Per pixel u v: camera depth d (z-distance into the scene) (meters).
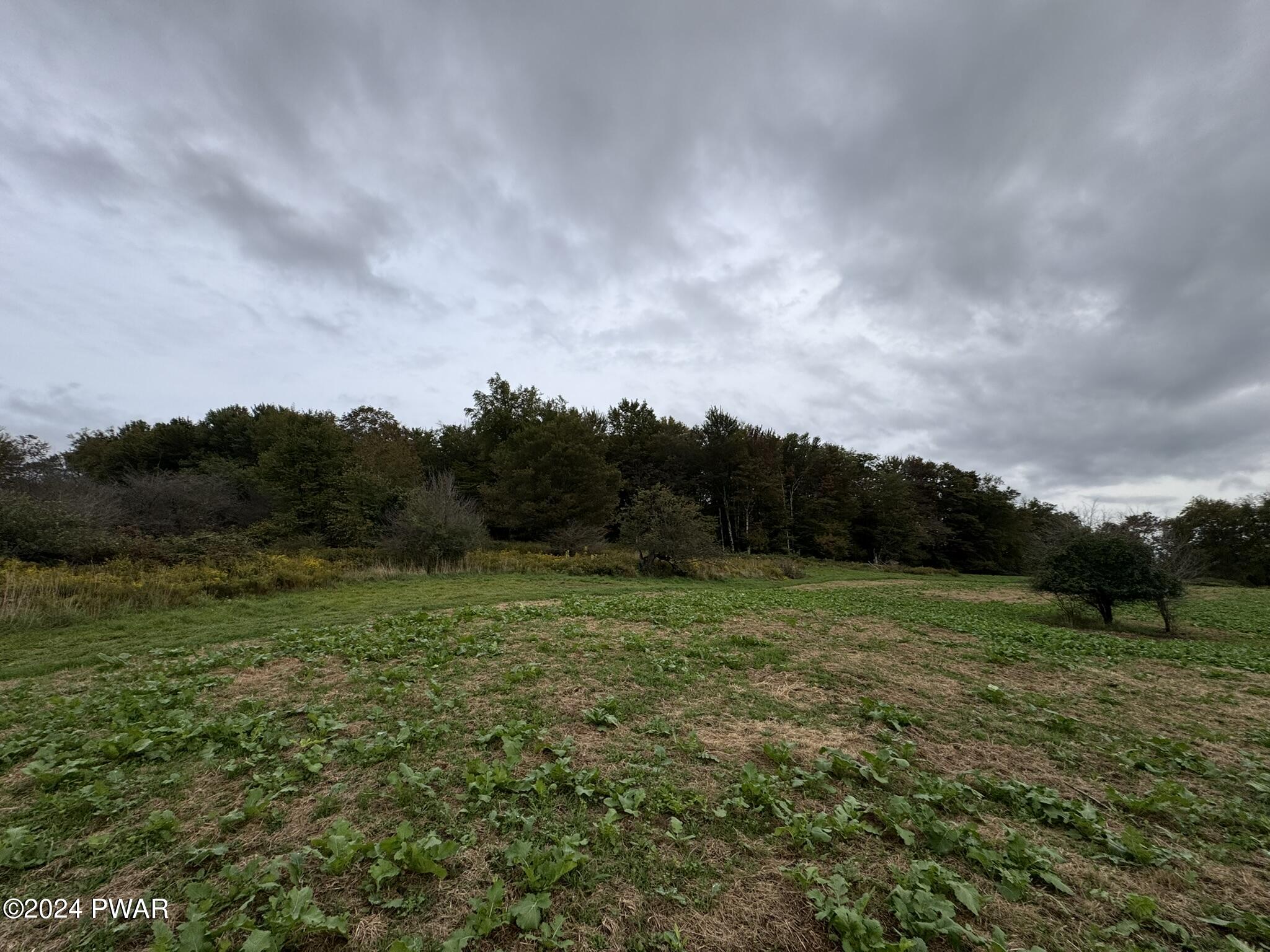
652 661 7.41
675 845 3.21
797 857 3.12
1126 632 14.73
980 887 2.90
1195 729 5.60
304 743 4.53
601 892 2.80
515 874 2.92
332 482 29.06
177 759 4.35
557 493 36.53
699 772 4.17
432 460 47.47
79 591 12.03
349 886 2.80
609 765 4.25
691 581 25.36
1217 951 2.51
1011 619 15.77
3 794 3.85
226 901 2.67
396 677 6.55
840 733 5.12
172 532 24.69
